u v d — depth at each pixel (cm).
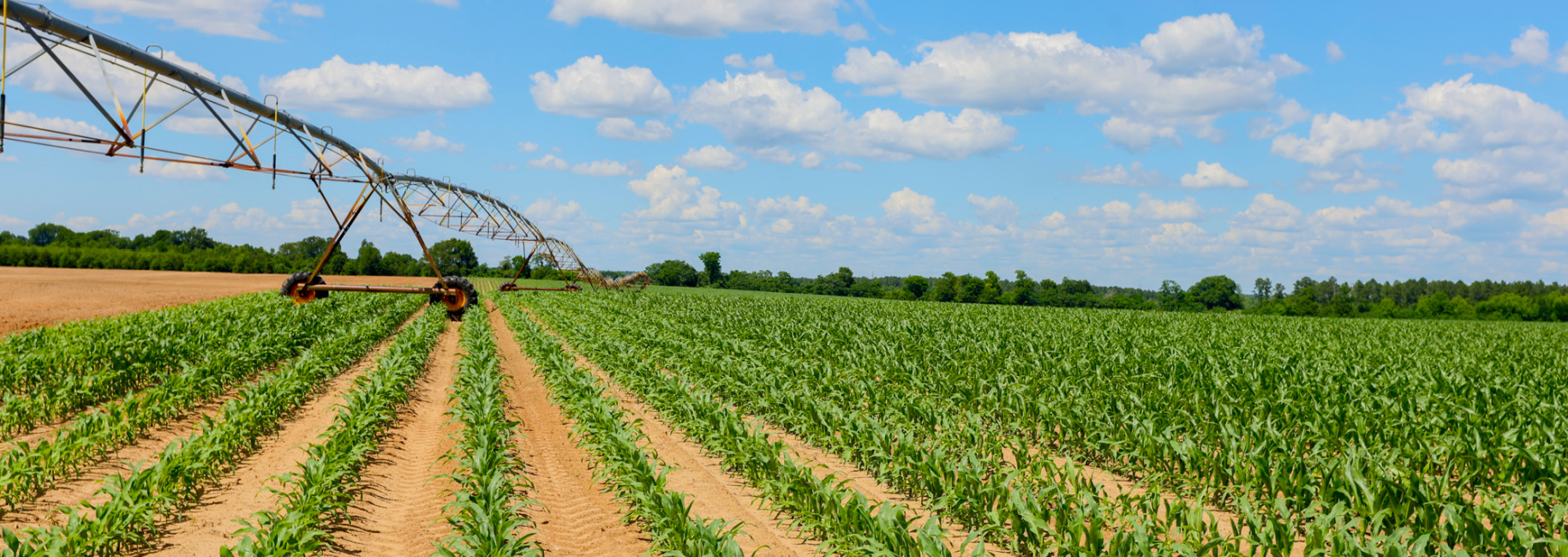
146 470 717
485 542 632
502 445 980
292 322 2177
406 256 10712
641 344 2072
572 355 2075
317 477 747
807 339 2256
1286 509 702
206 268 9738
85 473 890
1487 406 1221
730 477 987
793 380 1446
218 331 1858
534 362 1825
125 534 655
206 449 829
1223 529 815
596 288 6247
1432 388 1392
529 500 726
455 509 809
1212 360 1720
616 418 1102
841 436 1052
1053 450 1139
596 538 760
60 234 13162
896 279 19088
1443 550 620
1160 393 1300
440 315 2830
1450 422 1075
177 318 2261
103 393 1279
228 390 1426
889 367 1655
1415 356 2223
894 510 688
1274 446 924
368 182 2547
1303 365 1667
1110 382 1432
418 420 1277
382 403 1110
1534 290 14800
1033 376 1468
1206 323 3841
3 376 1258
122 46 1230
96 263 9306
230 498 827
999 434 1131
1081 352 1856
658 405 1338
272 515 733
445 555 620
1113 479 1012
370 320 2748
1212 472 903
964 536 780
